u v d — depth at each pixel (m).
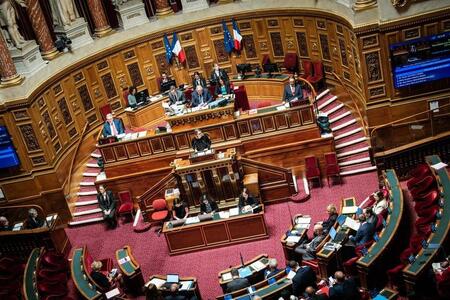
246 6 27.66
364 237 18.95
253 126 24.41
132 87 27.80
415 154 22.02
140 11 28.00
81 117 26.88
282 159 24.56
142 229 23.86
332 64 26.11
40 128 24.22
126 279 20.47
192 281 19.64
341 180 23.72
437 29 21.97
